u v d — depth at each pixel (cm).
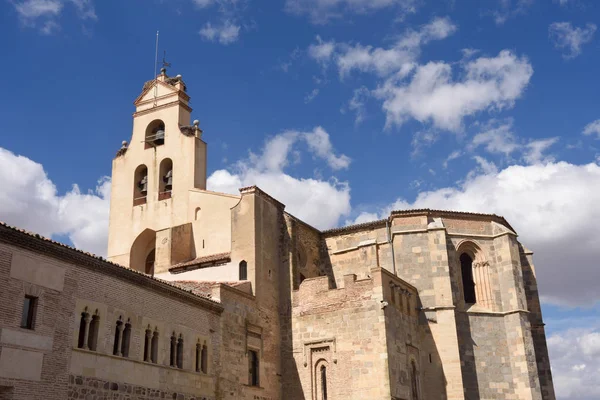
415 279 5681
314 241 6225
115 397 3578
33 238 3234
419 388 5234
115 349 3666
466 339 5609
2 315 3036
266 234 5478
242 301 4938
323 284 5291
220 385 4478
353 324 5019
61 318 3341
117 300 3722
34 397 3112
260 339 5059
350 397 4859
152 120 6594
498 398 5497
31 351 3142
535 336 6128
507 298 5803
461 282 5866
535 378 5519
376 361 4816
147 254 6372
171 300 4172
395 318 5094
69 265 3450
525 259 6378
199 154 6250
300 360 5197
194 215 5944
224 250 5631
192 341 4297
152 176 6362
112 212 6450
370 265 5844
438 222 5869
